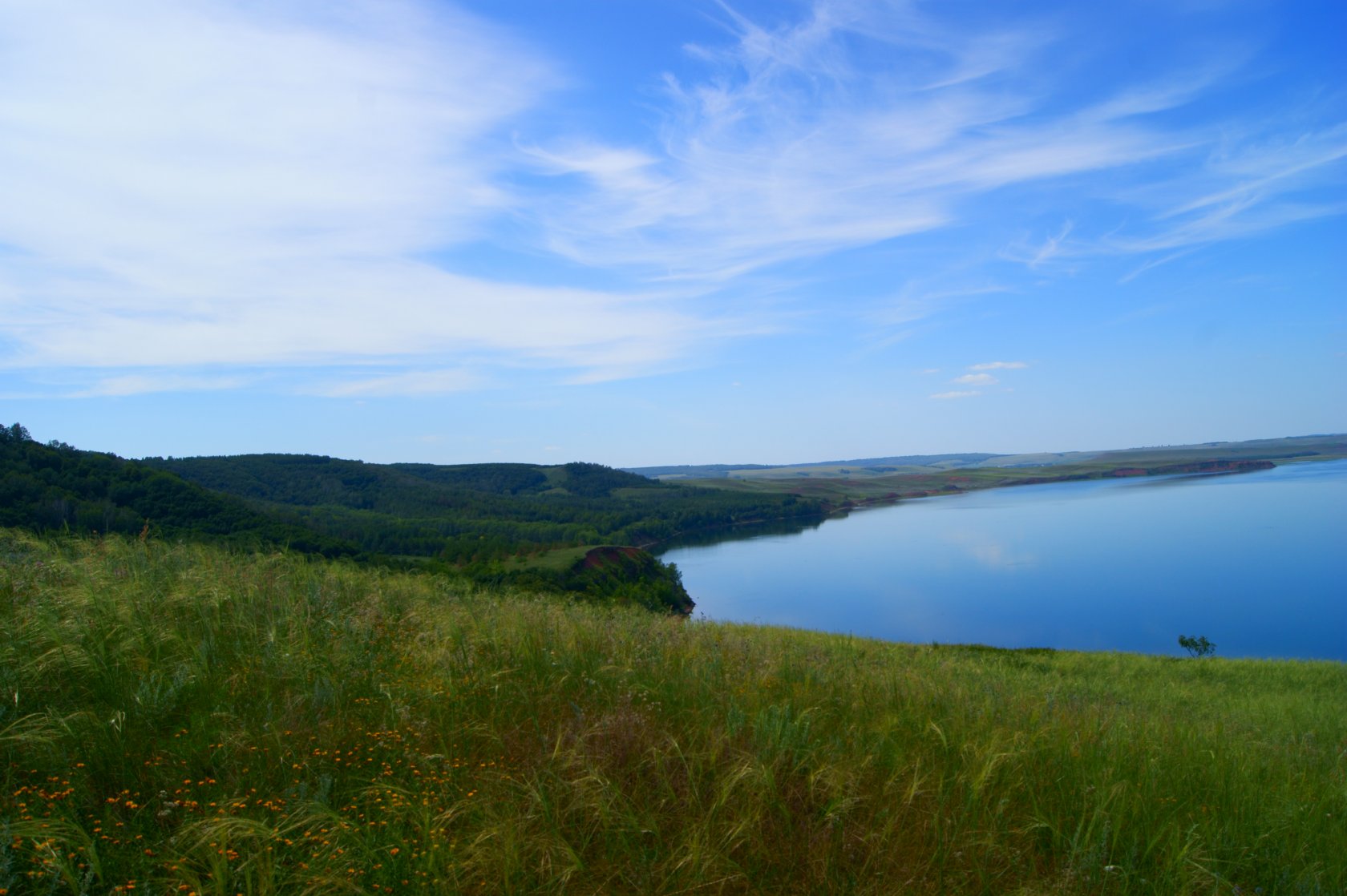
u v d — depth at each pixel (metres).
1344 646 50.53
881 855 3.47
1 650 4.41
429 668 5.12
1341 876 3.67
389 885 2.87
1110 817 3.86
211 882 2.76
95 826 3.08
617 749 4.13
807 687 5.74
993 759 4.18
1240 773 4.93
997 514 154.88
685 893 3.11
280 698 4.47
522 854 3.20
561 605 9.60
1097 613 64.38
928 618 64.44
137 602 5.80
